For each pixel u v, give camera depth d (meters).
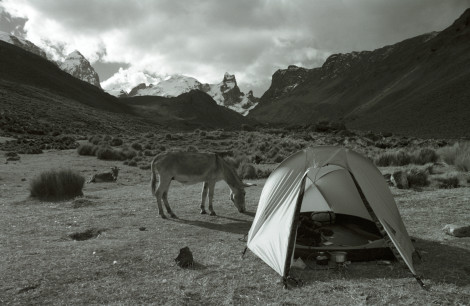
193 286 6.03
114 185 17.73
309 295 5.75
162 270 6.66
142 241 8.25
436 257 7.21
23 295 5.68
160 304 5.46
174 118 190.75
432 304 5.43
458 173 15.92
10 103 75.88
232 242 8.24
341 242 7.80
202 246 7.95
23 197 14.09
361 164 7.68
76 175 14.45
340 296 5.71
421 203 11.48
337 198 9.26
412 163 21.41
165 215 10.81
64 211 11.40
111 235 8.79
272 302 5.54
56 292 5.81
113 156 28.03
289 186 7.54
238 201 11.09
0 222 10.02
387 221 7.08
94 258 7.16
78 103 123.88
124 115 132.62
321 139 49.25
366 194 7.17
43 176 13.95
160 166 10.55
